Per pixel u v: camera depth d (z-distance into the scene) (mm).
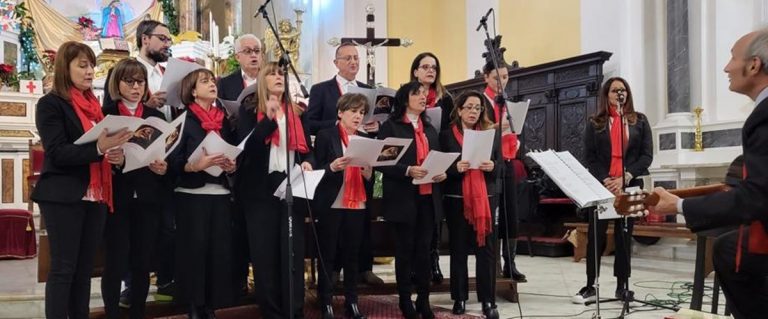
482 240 4047
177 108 3844
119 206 3473
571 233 7586
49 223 3145
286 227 3703
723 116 7340
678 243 7453
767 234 2613
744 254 2736
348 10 11195
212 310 3736
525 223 8242
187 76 3686
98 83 8461
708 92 7523
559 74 8680
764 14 6953
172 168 3609
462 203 4152
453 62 11180
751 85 2709
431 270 4793
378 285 4555
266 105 3658
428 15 11656
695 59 7629
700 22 7574
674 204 2762
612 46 8359
